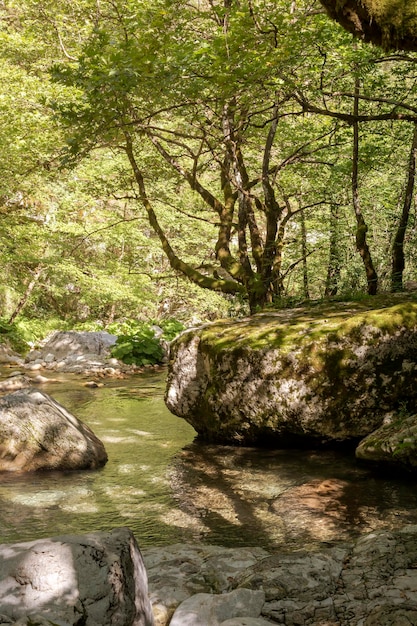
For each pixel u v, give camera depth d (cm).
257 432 657
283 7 769
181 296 2427
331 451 635
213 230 2125
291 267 1070
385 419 616
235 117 981
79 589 214
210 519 457
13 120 1223
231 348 665
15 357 1605
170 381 723
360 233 976
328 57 814
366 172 1096
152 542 415
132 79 645
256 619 260
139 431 761
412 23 201
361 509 459
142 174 1229
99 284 2036
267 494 510
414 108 745
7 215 1789
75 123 716
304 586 296
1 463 585
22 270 2144
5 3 1553
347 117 755
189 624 269
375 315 631
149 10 787
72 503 496
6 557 221
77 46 1223
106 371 1356
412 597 279
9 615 205
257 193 1340
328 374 624
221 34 757
